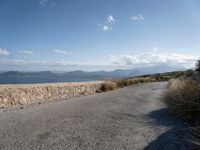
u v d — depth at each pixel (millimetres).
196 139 5348
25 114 9266
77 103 12383
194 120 7160
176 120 7531
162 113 8727
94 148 5129
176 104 8289
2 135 6215
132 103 11594
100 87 23078
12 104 12633
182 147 5043
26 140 5754
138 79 38594
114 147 5168
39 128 6875
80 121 7664
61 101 13953
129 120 7688
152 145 5234
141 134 6074
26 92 13852
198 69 15375
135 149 5031
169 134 5980
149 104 11086
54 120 7910
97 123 7344
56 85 17000
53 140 5719
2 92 12102
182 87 9312
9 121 7945
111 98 14148
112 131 6398
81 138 5836
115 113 8945
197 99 7965
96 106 10883
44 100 14938
